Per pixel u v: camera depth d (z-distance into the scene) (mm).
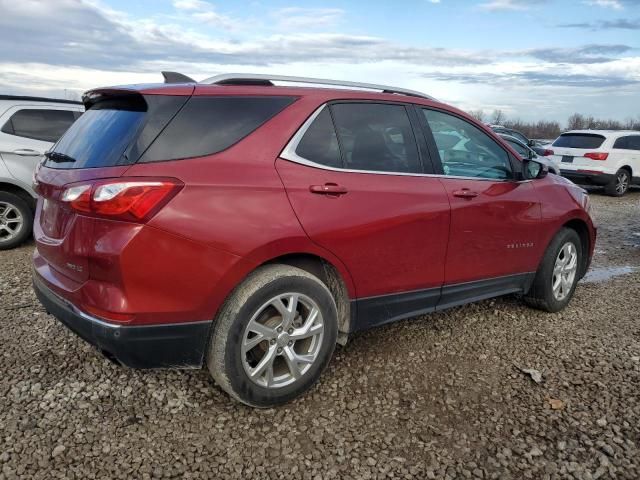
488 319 4387
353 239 3078
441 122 3762
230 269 2664
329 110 3172
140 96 2764
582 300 4988
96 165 2629
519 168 4188
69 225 2631
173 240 2518
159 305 2547
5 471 2414
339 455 2609
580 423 2908
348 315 3238
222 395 3111
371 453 2631
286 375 2990
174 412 2930
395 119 3486
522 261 4191
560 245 4445
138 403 3006
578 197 4672
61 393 3084
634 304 4887
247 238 2688
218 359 2740
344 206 3043
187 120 2721
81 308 2617
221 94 2861
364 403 3064
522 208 4066
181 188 2541
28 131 6551
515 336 4051
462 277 3771
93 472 2436
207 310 2670
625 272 6121
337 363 3527
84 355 3545
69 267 2668
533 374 3396
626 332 4180
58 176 2795
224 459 2559
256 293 2734
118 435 2713
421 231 3400
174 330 2619
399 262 3346
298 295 2908
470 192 3688
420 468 2531
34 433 2701
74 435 2699
